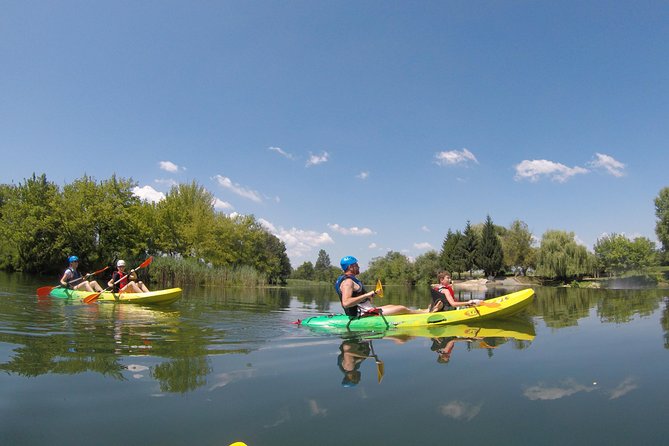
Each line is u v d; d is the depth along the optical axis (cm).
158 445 214
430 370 367
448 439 224
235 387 314
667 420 253
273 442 218
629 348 464
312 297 1798
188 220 3812
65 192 3088
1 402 276
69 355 415
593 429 239
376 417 256
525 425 244
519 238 5475
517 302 730
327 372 360
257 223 4891
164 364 385
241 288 2814
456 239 5834
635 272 4353
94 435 226
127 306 966
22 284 1706
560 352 442
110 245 3172
